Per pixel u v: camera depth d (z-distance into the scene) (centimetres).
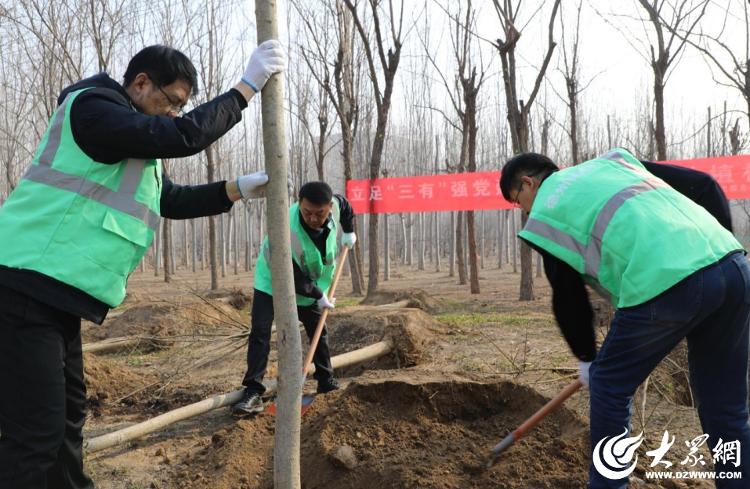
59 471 262
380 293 1021
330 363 479
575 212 250
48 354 224
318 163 1355
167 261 1675
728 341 247
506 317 845
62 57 1200
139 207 238
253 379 436
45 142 230
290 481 234
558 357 573
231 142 2247
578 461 301
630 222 238
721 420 254
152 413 486
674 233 233
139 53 241
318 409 383
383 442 330
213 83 1399
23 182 229
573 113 1203
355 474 307
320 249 432
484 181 1081
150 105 241
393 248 3219
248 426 369
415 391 357
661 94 888
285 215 231
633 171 259
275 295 232
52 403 225
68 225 223
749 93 439
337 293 1368
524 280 1094
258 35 233
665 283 228
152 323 775
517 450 310
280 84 232
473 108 1211
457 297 1187
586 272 249
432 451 319
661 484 298
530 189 279
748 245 1061
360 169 1998
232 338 620
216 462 342
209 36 1372
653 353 237
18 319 219
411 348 586
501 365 553
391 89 1102
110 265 231
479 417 359
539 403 349
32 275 218
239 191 277
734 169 895
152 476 350
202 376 577
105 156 225
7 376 221
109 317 838
